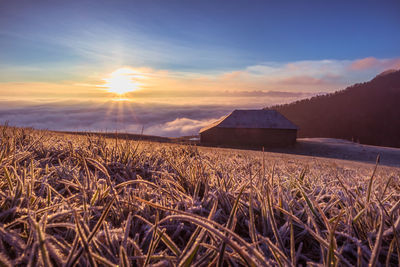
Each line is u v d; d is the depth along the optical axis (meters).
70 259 0.84
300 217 1.54
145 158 3.39
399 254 0.96
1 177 1.86
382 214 0.95
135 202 1.63
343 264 0.97
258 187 1.90
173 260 0.97
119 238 1.16
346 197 1.88
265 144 52.22
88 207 1.36
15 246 0.95
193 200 1.70
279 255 0.97
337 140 63.38
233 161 4.98
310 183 2.78
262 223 1.38
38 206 1.46
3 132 3.65
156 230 1.04
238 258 0.98
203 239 1.07
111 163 2.90
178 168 2.61
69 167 2.45
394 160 35.88
